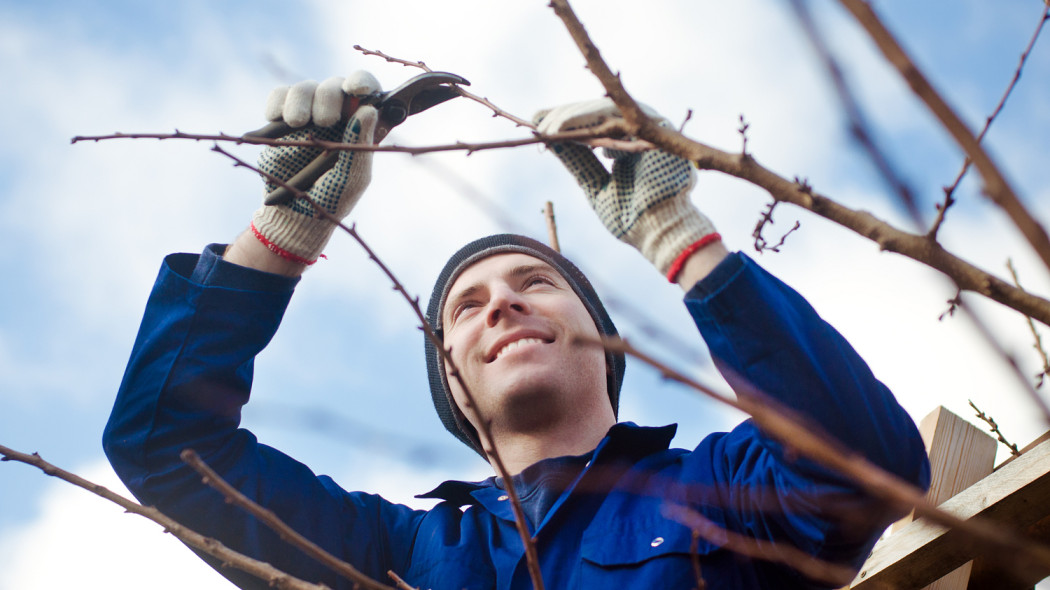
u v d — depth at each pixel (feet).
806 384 7.09
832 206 4.67
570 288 11.08
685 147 4.96
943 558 8.25
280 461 9.87
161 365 9.37
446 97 9.43
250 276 9.55
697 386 3.56
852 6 2.99
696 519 7.82
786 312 7.28
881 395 7.33
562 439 9.78
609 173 8.18
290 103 9.29
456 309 10.85
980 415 9.16
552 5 4.98
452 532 9.55
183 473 9.25
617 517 8.66
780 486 7.68
